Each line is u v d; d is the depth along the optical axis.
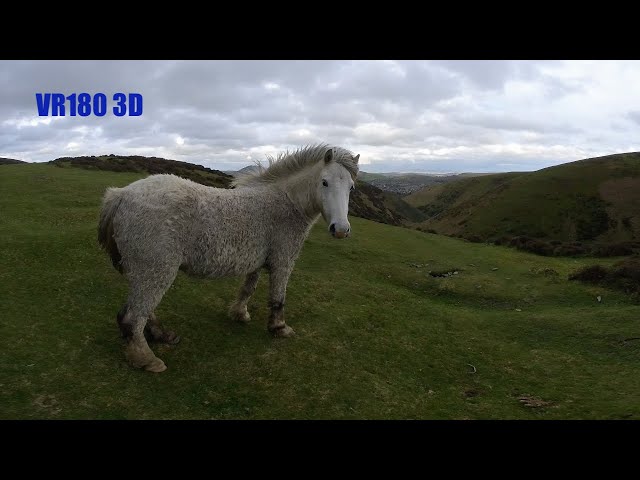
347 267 11.41
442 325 8.34
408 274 11.57
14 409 4.34
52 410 4.42
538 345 7.76
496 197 68.94
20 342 5.43
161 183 5.10
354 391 5.58
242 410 4.93
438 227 69.25
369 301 9.06
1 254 8.30
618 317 8.49
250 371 5.68
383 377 6.07
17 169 18.78
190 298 7.59
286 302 8.21
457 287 10.79
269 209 5.76
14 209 12.28
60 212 12.43
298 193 5.89
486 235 59.66
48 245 9.05
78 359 5.27
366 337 7.24
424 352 7.06
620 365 6.93
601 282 10.69
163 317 6.75
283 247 5.98
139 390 4.93
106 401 4.66
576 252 15.45
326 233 14.55
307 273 10.27
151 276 4.94
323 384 5.63
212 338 6.37
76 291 7.15
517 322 8.64
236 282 8.71
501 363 6.98
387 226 18.23
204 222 5.16
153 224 4.86
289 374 5.74
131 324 5.09
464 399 5.77
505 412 5.42
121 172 21.39
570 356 7.28
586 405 5.62
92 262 8.52
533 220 59.59
